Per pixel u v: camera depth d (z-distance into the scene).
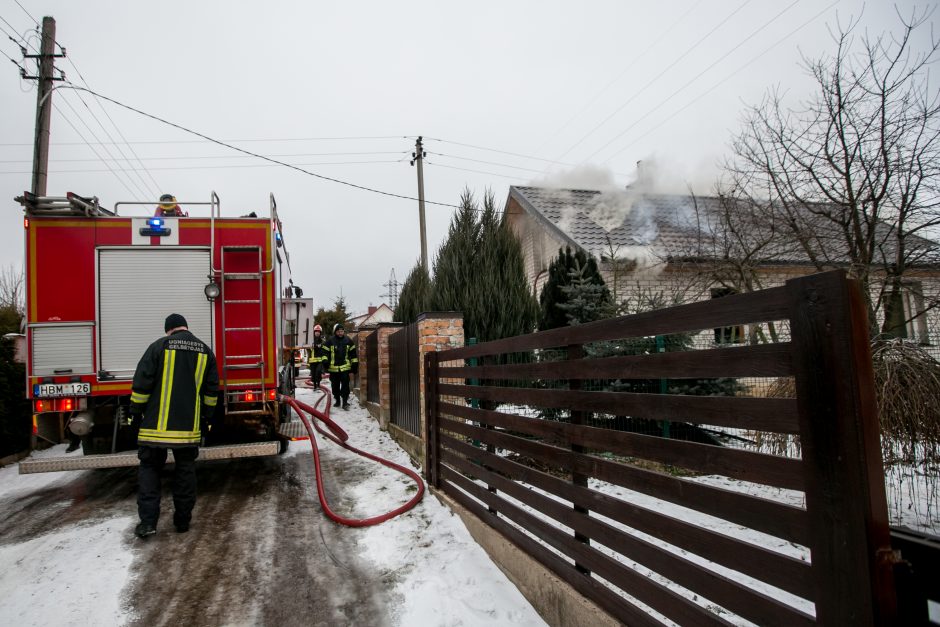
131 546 4.18
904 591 1.32
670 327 2.08
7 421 7.28
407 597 3.34
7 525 4.70
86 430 5.23
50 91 11.49
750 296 1.72
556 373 2.97
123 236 5.59
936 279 5.80
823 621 1.43
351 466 6.69
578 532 2.75
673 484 2.05
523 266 8.00
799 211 6.21
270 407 5.93
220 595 3.41
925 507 3.96
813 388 1.47
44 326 5.35
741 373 1.75
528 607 3.14
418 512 4.78
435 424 5.32
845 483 1.37
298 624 3.06
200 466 6.84
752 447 4.03
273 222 5.94
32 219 5.41
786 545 3.72
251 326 5.82
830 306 1.42
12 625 3.05
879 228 5.86
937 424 3.58
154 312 5.61
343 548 4.12
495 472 3.94
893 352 3.84
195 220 5.76
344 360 11.80
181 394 4.38
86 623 3.08
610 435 2.47
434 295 8.34
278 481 6.11
